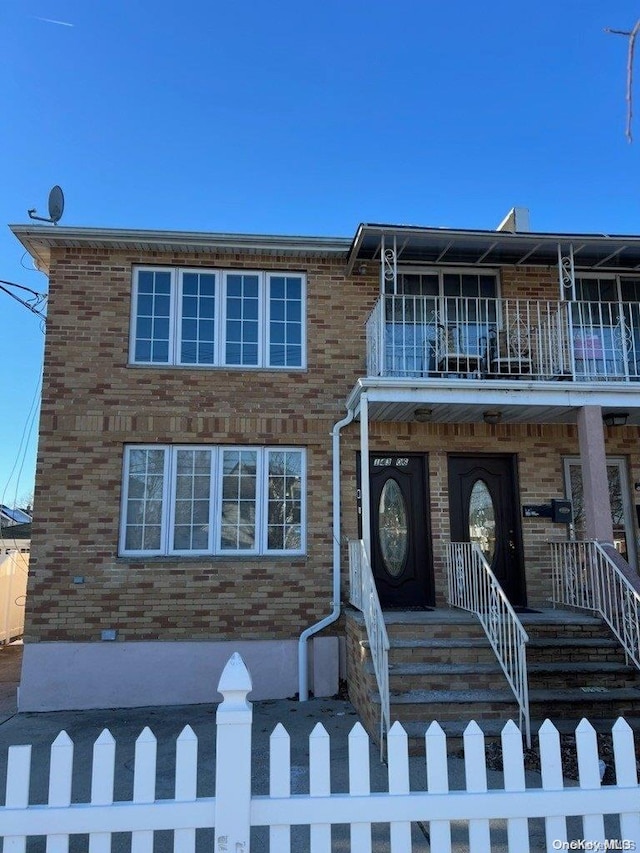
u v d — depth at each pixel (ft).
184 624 27.50
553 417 28.78
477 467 30.35
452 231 26.73
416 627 22.94
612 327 30.63
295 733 21.39
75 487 27.99
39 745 21.45
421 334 30.60
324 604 28.22
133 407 28.91
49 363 28.73
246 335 30.40
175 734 22.27
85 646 26.94
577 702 20.70
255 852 12.89
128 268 29.96
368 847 8.89
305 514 29.19
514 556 29.66
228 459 29.45
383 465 30.01
